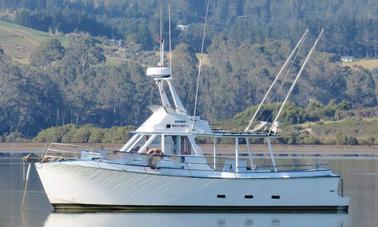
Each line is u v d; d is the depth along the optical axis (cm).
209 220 13812
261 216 14200
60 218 13938
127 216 14000
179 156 14200
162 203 14188
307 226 13562
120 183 14138
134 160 14188
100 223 13488
